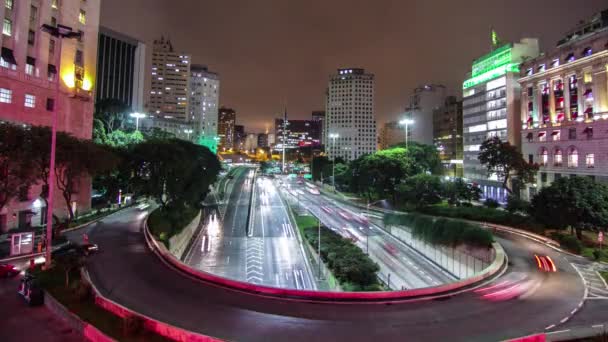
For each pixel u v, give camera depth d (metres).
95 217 62.09
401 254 63.38
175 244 57.78
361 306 26.23
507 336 22.17
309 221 84.75
